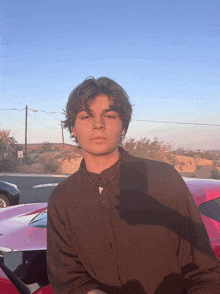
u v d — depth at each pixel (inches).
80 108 35.7
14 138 1122.0
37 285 75.3
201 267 36.0
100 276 37.1
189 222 36.8
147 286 36.0
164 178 36.7
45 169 989.8
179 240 36.7
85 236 36.8
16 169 978.1
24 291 76.2
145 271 35.9
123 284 36.5
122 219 35.9
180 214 36.5
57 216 38.6
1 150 1035.9
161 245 35.6
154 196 35.9
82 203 37.0
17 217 118.7
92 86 36.3
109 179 36.9
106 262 36.6
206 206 95.6
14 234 95.6
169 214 35.9
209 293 33.7
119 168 37.1
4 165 975.6
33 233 94.7
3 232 99.9
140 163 37.4
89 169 37.8
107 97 35.7
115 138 36.3
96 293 34.8
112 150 36.4
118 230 36.0
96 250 36.6
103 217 36.2
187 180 112.9
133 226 35.7
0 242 90.4
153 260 35.7
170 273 36.4
